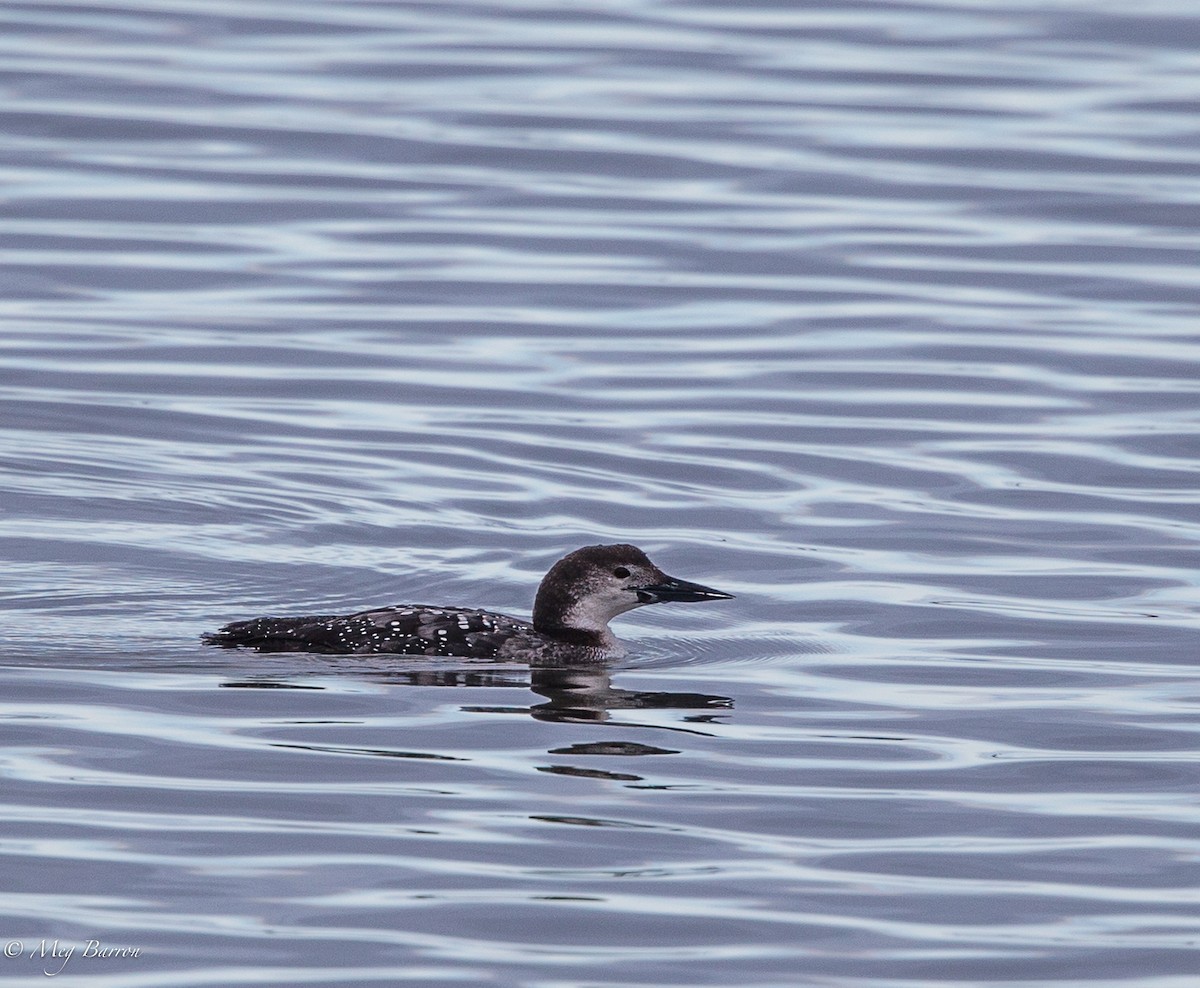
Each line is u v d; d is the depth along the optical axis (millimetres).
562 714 11664
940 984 8734
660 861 9812
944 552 15281
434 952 8914
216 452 17047
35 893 9320
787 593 14398
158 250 21859
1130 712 12047
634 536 15547
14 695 11656
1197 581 14633
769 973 8820
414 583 14453
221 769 10680
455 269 21750
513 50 27719
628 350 19812
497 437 17562
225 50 27422
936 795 10711
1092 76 27328
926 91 26688
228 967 8742
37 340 19516
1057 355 19734
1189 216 23297
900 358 19688
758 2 30203
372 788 10508
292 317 20406
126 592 13898
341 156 24359
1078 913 9430
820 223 23031
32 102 25234
